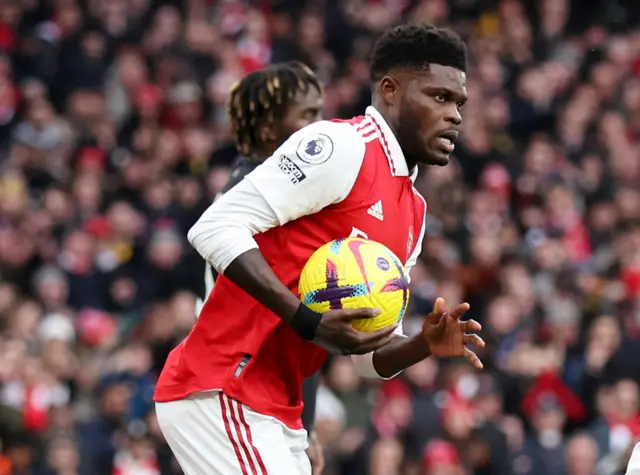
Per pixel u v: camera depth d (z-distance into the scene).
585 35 64.81
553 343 42.38
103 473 35.59
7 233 46.34
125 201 50.28
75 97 56.34
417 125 16.45
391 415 37.28
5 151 53.66
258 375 16.64
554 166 54.25
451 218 49.03
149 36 60.56
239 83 21.33
